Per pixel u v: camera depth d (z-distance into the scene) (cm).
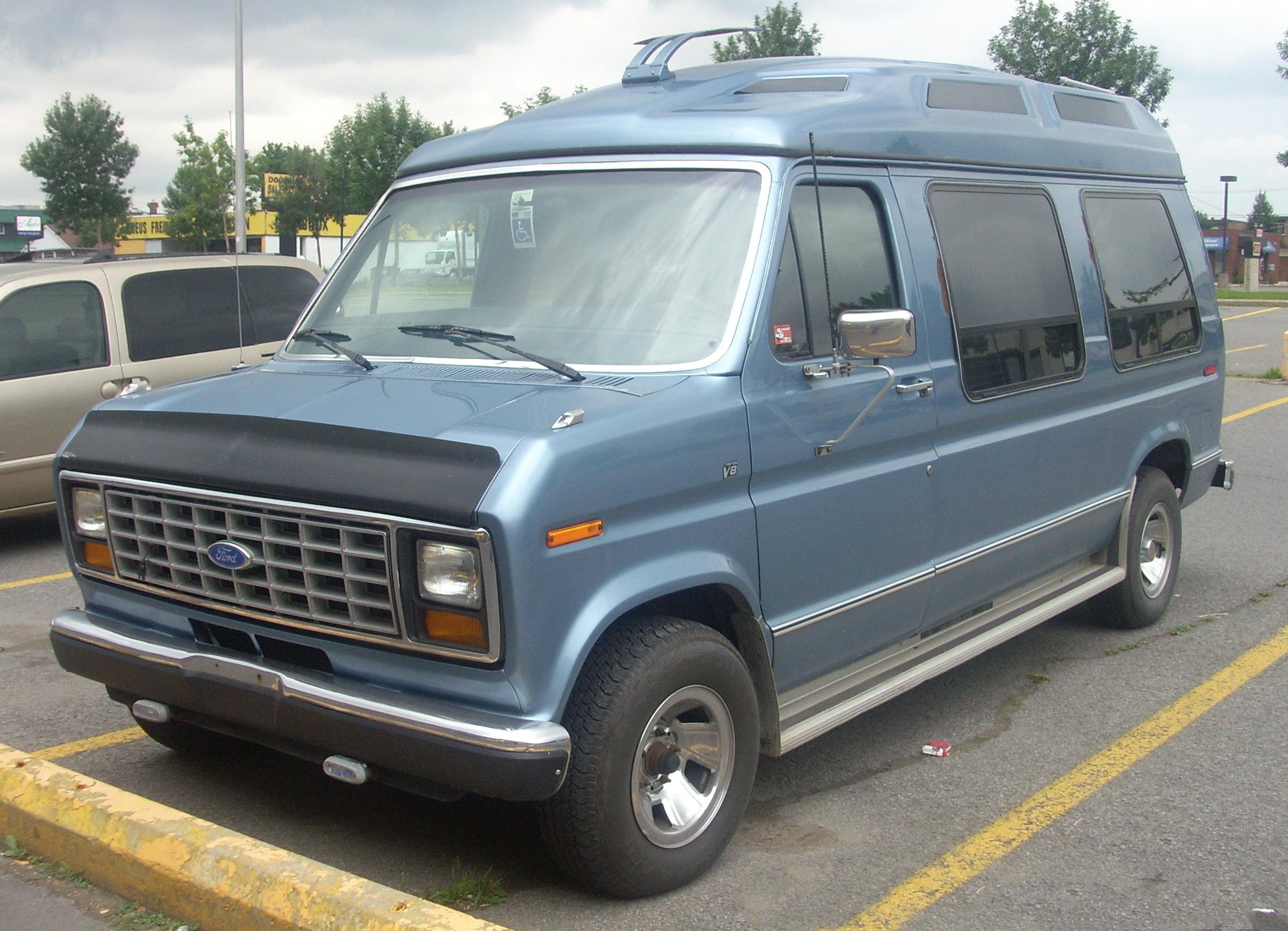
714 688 387
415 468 340
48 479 878
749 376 400
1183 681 607
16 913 359
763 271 410
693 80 505
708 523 385
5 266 916
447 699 345
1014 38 4028
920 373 477
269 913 329
